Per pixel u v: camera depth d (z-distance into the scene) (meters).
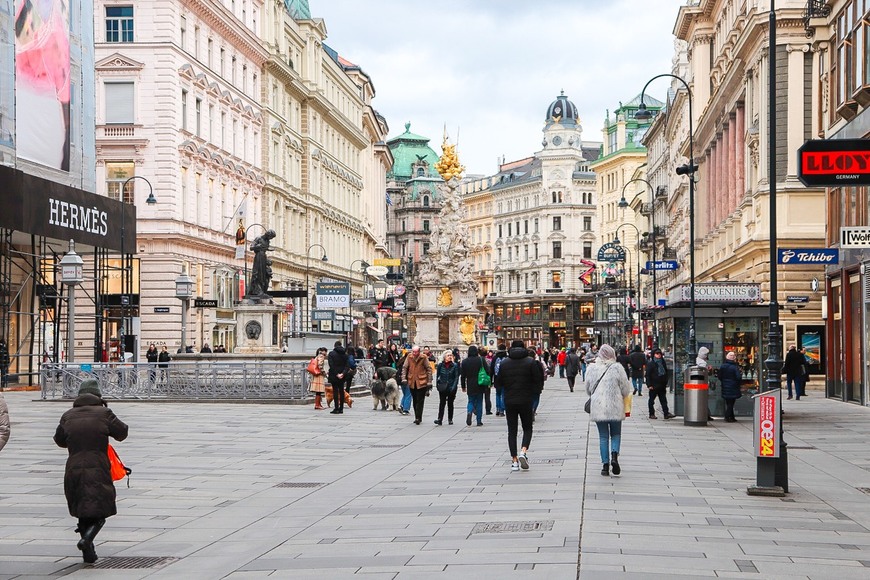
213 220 68.19
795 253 33.53
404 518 14.55
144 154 59.91
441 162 96.38
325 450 24.14
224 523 14.66
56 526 14.35
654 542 12.34
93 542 13.35
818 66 43.06
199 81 64.62
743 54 52.88
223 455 23.00
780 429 16.44
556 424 30.97
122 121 59.91
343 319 75.75
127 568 11.84
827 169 18.48
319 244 92.94
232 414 34.72
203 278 65.75
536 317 175.38
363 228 121.50
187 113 63.25
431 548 12.27
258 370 39.91
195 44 64.94
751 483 17.64
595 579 10.37
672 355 35.75
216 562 12.06
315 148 96.00
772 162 18.75
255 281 46.44
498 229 190.25
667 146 103.75
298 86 88.44
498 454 22.70
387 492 17.30
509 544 12.30
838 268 39.00
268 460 22.12
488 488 17.19
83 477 11.97
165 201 59.84
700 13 73.75
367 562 11.64
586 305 172.12
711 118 68.44
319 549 12.57
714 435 27.11
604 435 18.62
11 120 41.78
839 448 23.42
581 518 13.96
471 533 13.15
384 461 21.95
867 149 18.38
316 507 15.91
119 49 59.72
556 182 173.88
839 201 39.72
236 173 72.44
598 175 157.50
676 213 94.38
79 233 47.06
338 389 35.72
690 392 30.00
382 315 102.00
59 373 39.38
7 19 41.53
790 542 12.51
